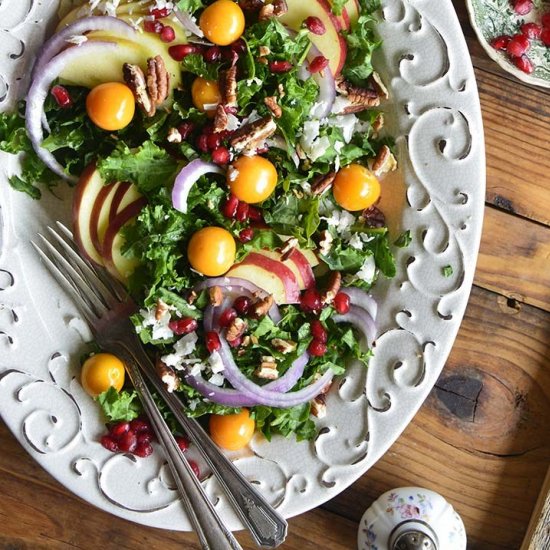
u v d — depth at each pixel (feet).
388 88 2.22
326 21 2.19
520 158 2.39
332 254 2.27
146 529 2.43
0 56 2.18
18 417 2.27
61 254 2.26
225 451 2.30
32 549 2.43
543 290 2.40
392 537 2.33
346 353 2.30
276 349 2.26
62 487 2.43
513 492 2.42
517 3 2.38
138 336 2.27
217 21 2.15
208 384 2.26
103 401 2.24
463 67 2.19
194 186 2.22
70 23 2.16
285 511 2.31
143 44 2.17
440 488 2.43
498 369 2.41
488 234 2.40
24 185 2.24
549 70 2.40
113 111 2.16
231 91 2.18
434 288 2.25
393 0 2.19
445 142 2.21
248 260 2.25
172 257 2.23
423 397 2.27
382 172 2.24
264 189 2.21
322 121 2.23
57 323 2.27
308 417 2.29
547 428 2.42
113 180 2.21
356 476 2.29
